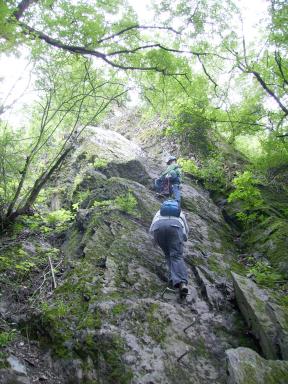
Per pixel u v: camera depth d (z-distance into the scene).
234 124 8.36
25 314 4.11
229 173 8.48
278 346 3.93
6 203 6.16
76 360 3.55
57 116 6.71
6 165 5.87
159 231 4.90
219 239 6.38
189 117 9.10
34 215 6.64
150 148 10.38
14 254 5.30
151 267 5.12
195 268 5.23
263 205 7.17
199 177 8.39
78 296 4.31
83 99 6.29
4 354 3.39
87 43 5.56
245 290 4.59
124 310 4.09
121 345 3.68
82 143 9.54
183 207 6.98
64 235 6.27
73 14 5.31
